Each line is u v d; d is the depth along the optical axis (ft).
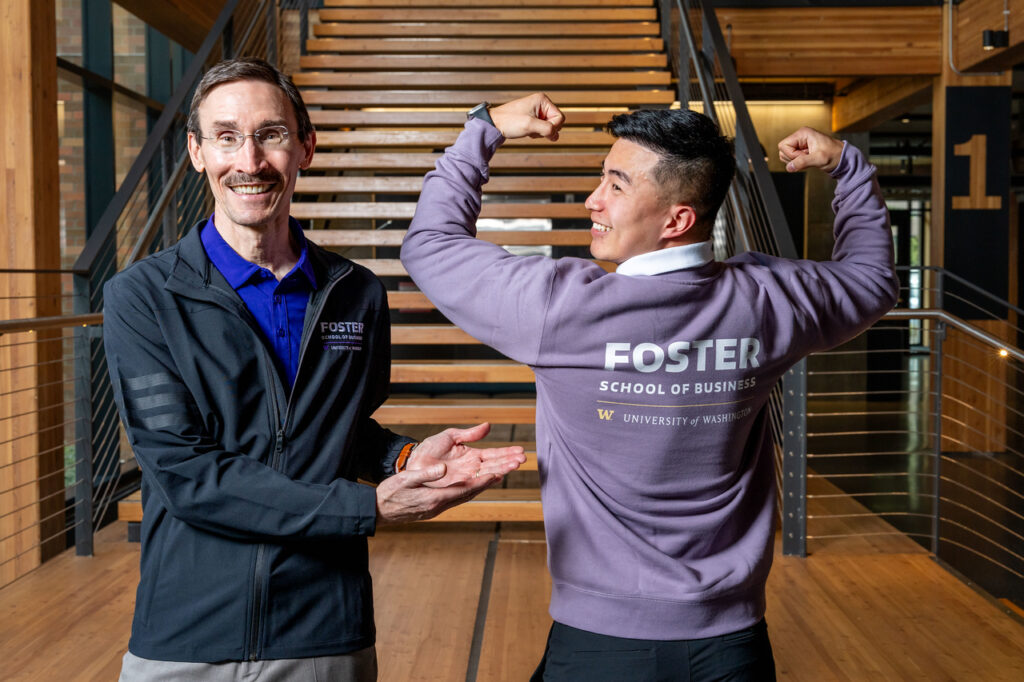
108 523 14.20
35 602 9.60
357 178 14.49
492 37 18.01
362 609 4.21
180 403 3.91
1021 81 29.66
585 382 3.70
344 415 4.31
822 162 4.53
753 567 3.96
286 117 4.12
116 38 17.93
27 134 12.09
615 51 17.53
